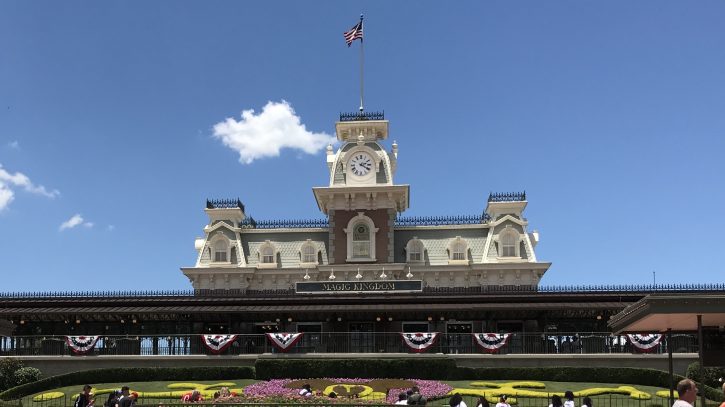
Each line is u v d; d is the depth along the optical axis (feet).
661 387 160.97
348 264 249.34
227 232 261.24
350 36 269.44
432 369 172.76
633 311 100.07
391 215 252.83
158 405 97.50
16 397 160.97
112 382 175.73
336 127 262.47
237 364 182.91
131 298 205.05
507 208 256.52
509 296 195.11
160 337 186.29
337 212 254.88
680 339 175.83
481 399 106.11
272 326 211.00
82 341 183.52
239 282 252.21
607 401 147.74
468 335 184.96
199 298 204.03
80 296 208.85
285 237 263.49
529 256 248.52
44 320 208.95
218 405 96.27
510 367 176.55
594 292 195.83
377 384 161.27
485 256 249.55
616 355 176.04
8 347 184.65
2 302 201.05
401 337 187.83
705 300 91.56
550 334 180.75
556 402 112.57
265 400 101.96
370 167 256.32
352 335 190.60
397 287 207.72
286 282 253.44
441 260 252.83
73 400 155.63
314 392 142.61
